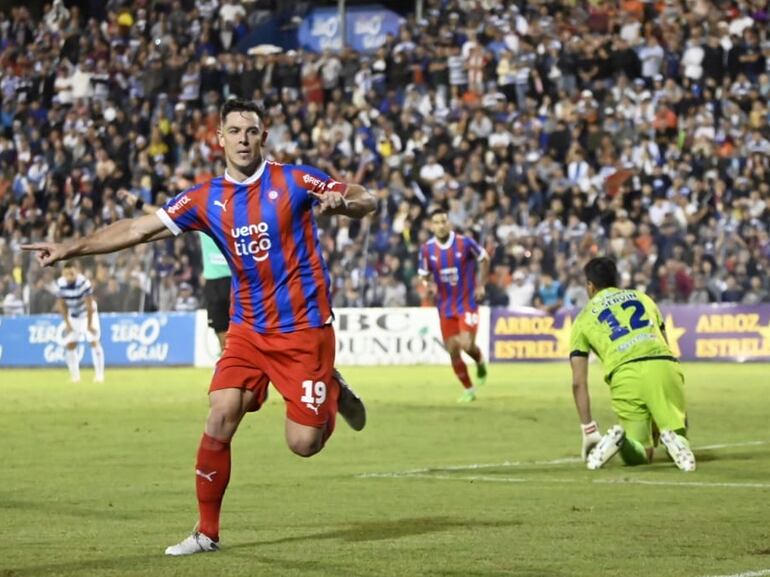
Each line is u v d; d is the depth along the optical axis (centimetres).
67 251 1049
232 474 1634
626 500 1345
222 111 1065
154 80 5919
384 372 4112
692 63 5144
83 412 2645
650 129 4938
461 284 2861
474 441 2052
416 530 1141
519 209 4681
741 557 984
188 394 3212
